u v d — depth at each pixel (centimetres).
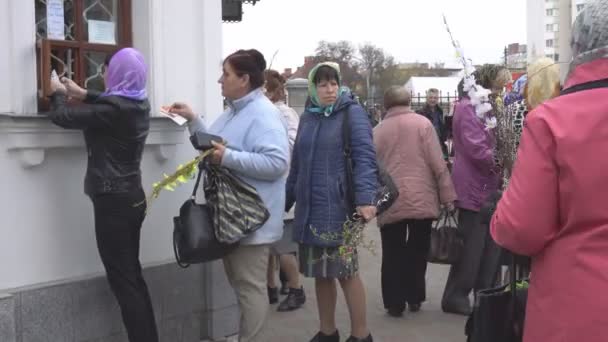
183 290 412
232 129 362
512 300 243
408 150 485
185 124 392
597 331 184
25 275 346
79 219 365
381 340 457
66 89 334
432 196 489
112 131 328
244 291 365
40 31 358
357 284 400
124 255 343
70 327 360
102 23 385
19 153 337
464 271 506
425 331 476
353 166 379
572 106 192
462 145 486
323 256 385
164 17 398
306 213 385
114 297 377
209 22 421
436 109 1056
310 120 395
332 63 392
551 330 194
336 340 416
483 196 486
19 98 338
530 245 197
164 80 399
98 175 333
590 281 186
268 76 525
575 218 189
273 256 532
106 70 350
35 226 348
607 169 184
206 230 341
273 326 485
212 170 352
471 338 260
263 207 350
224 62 365
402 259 502
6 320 331
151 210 397
